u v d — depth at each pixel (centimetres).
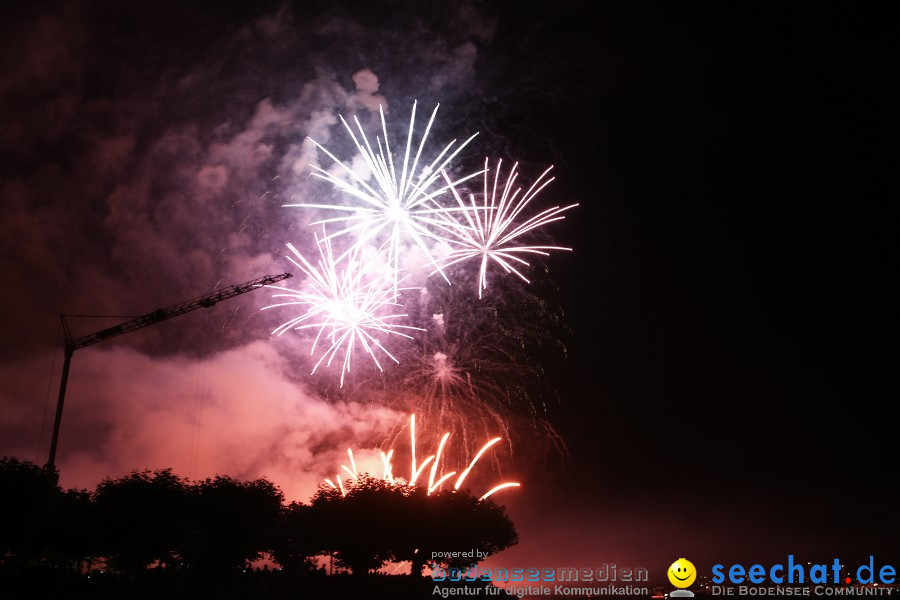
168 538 5003
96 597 3972
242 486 5762
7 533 4619
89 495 5181
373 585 5400
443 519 6203
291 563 6600
